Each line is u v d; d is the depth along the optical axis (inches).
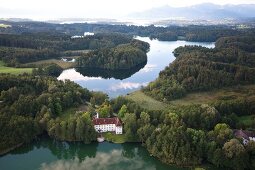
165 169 6018.7
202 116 7150.6
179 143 6131.9
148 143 6515.8
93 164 6284.5
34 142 6963.6
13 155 6555.1
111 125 7263.8
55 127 6978.4
